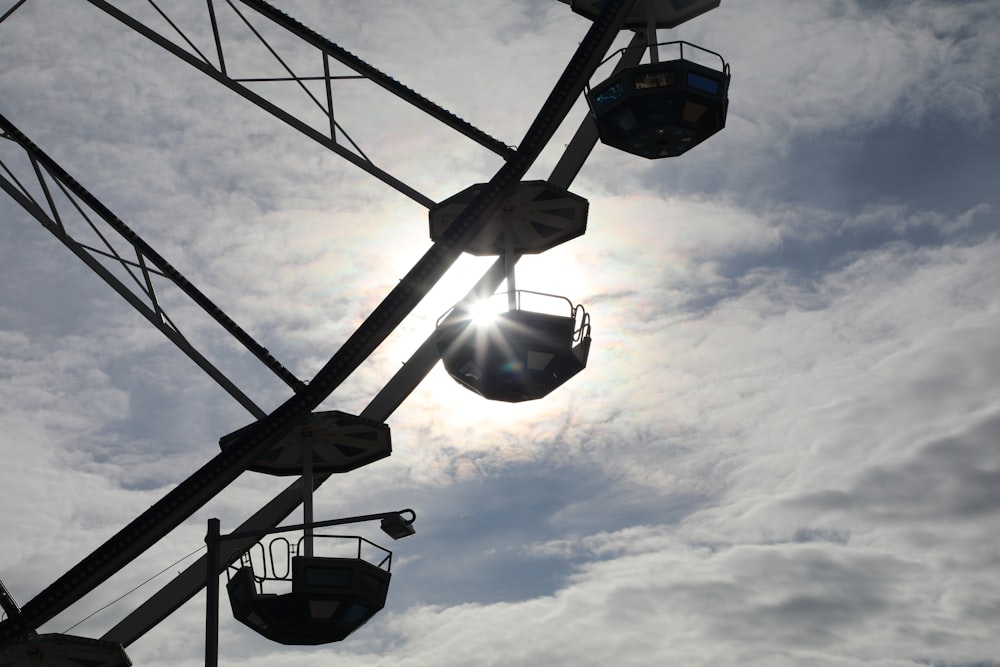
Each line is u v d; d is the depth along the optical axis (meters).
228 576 39.72
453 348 38.19
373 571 38.78
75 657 38.47
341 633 39.25
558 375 38.56
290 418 34.28
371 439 40.31
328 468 41.56
